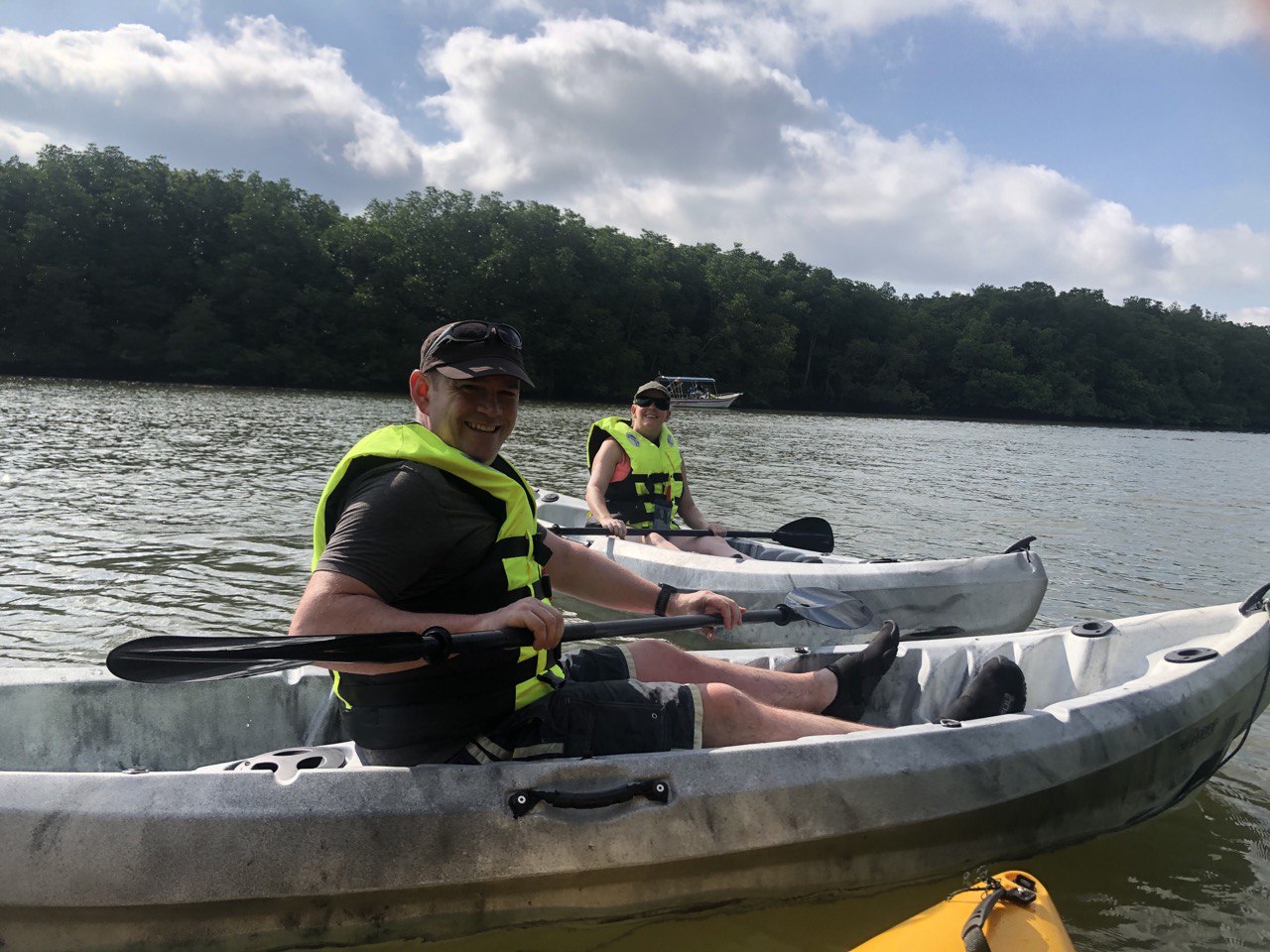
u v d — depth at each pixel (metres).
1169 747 2.73
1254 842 2.70
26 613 4.38
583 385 46.03
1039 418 59.97
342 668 1.91
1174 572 7.16
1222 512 11.63
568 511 6.64
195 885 1.83
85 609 4.48
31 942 1.81
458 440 2.13
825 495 10.58
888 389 55.56
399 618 1.86
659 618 2.62
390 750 2.08
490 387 2.09
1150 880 2.45
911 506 10.14
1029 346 61.66
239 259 37.88
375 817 1.92
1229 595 6.39
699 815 2.11
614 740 2.17
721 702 2.32
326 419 17.97
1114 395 61.56
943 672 3.25
